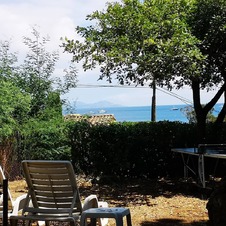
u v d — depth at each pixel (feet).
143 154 39.34
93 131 39.55
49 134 40.55
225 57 34.19
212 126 40.24
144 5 31.91
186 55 29.12
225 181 17.54
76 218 18.26
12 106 38.65
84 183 37.11
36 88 43.01
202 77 33.09
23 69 43.27
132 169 39.50
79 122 40.37
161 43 29.27
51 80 43.83
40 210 18.99
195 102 39.22
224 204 16.96
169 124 39.55
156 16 30.89
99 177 39.06
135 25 30.32
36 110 43.01
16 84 42.47
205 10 33.83
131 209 26.40
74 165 40.29
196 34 34.01
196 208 25.86
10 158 39.73
